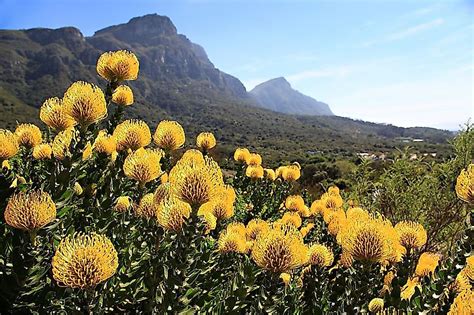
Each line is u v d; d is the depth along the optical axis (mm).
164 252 3021
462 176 3186
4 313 2762
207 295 3217
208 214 3518
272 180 8562
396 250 3193
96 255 2123
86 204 3881
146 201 3256
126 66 4305
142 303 3078
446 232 8969
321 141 123188
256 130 146250
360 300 2863
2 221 3287
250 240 4086
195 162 2629
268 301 2520
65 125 3713
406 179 10445
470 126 9570
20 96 139375
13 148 3717
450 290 2941
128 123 4020
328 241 4773
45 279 2988
